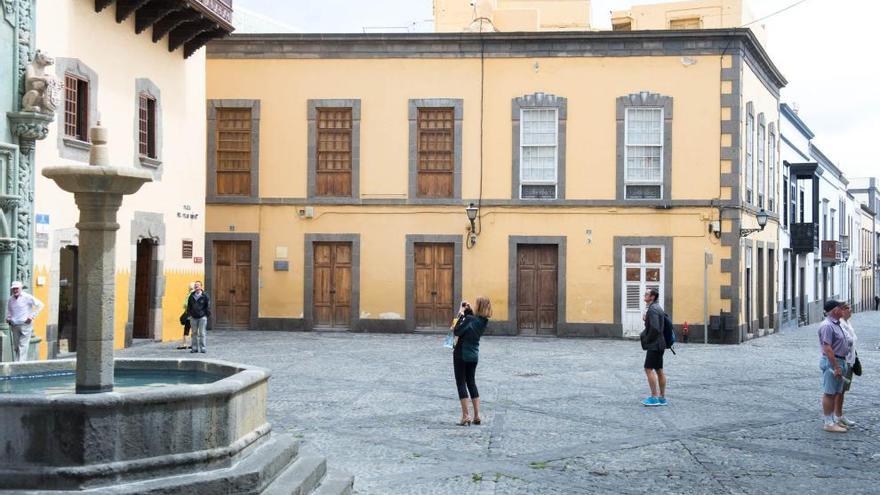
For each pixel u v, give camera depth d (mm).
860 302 72688
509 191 27969
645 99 27609
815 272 48000
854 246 67812
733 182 27250
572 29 32312
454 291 28047
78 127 19016
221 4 23297
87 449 6547
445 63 28172
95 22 19391
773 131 33875
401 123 28203
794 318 40719
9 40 16516
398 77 28234
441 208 28094
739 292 27234
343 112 28469
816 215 46719
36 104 16781
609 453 10430
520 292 28188
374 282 28203
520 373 18062
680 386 16312
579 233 27734
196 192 24719
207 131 28500
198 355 20094
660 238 27484
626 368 19125
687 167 27531
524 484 8953
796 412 13477
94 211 7938
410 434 11414
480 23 29719
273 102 28438
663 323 14016
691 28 29531
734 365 20297
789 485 9000
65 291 19734
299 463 8273
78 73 18688
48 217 17703
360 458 10023
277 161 28406
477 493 8586
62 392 8859
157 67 22406
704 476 9352
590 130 27797
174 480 6758
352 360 19875
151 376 9789
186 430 7008
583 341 26391
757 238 30625
